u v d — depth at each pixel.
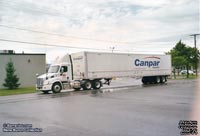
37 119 10.91
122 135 7.80
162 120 9.84
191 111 11.77
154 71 35.69
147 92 22.38
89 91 25.97
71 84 27.34
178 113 11.30
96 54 28.98
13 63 37.91
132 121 9.81
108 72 30.14
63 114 12.00
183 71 72.94
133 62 33.00
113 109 13.01
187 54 56.94
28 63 39.34
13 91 29.66
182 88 25.67
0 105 16.27
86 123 9.73
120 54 31.50
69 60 28.12
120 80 52.81
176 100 16.09
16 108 14.69
